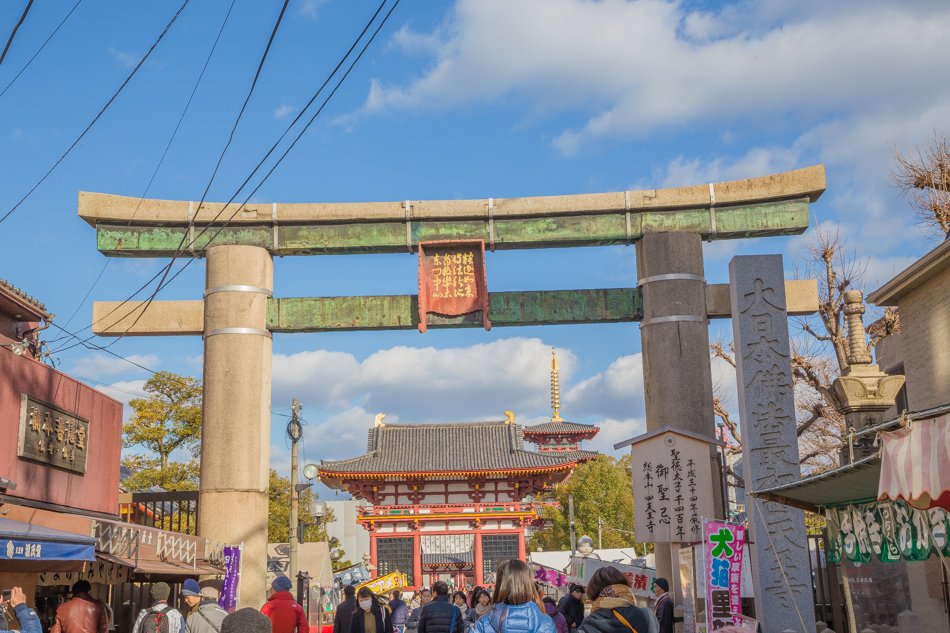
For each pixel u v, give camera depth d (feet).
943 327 58.49
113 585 72.38
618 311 78.38
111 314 77.10
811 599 61.52
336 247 77.92
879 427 28.02
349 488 200.34
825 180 76.64
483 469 193.36
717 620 47.47
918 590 61.52
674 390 74.49
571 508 208.03
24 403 54.34
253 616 29.96
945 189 82.12
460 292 77.46
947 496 25.88
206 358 76.18
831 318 92.38
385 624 60.90
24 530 42.01
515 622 22.33
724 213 77.82
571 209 77.66
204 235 77.30
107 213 76.02
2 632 34.60
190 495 79.51
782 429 64.75
